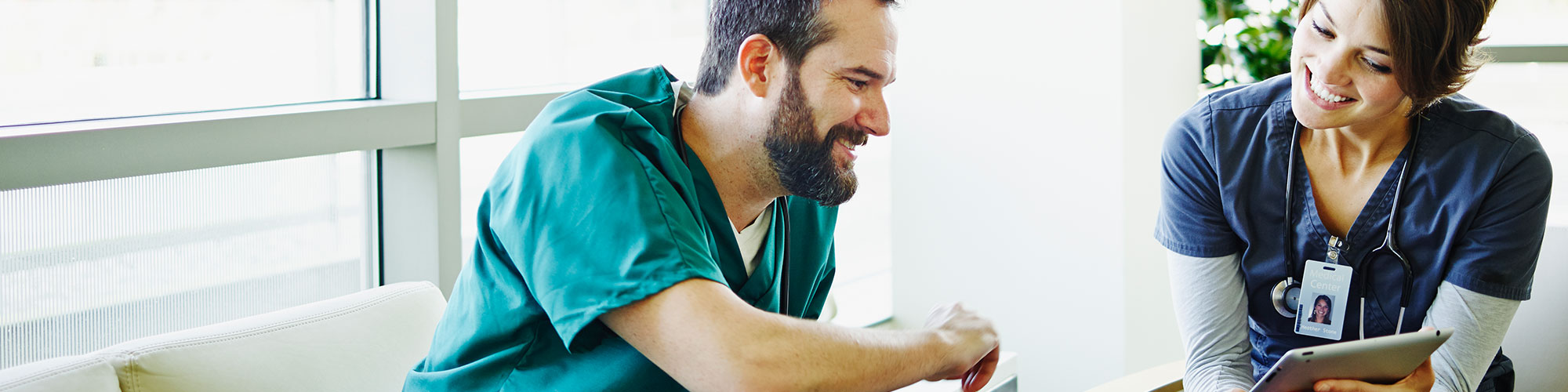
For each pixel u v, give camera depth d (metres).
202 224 1.93
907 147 3.25
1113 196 2.87
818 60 1.08
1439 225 1.50
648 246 1.01
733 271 1.21
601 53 2.57
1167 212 1.64
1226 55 3.11
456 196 2.13
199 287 1.95
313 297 2.13
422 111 2.03
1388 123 1.47
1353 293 1.57
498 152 2.41
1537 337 1.99
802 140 1.11
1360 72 1.33
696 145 1.17
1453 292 1.50
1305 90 1.41
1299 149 1.53
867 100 1.11
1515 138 1.46
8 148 1.52
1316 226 1.54
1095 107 2.86
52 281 1.75
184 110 1.88
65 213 1.75
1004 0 2.97
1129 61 2.79
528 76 2.40
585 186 1.04
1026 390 3.16
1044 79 2.94
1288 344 1.64
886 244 3.56
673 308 1.00
